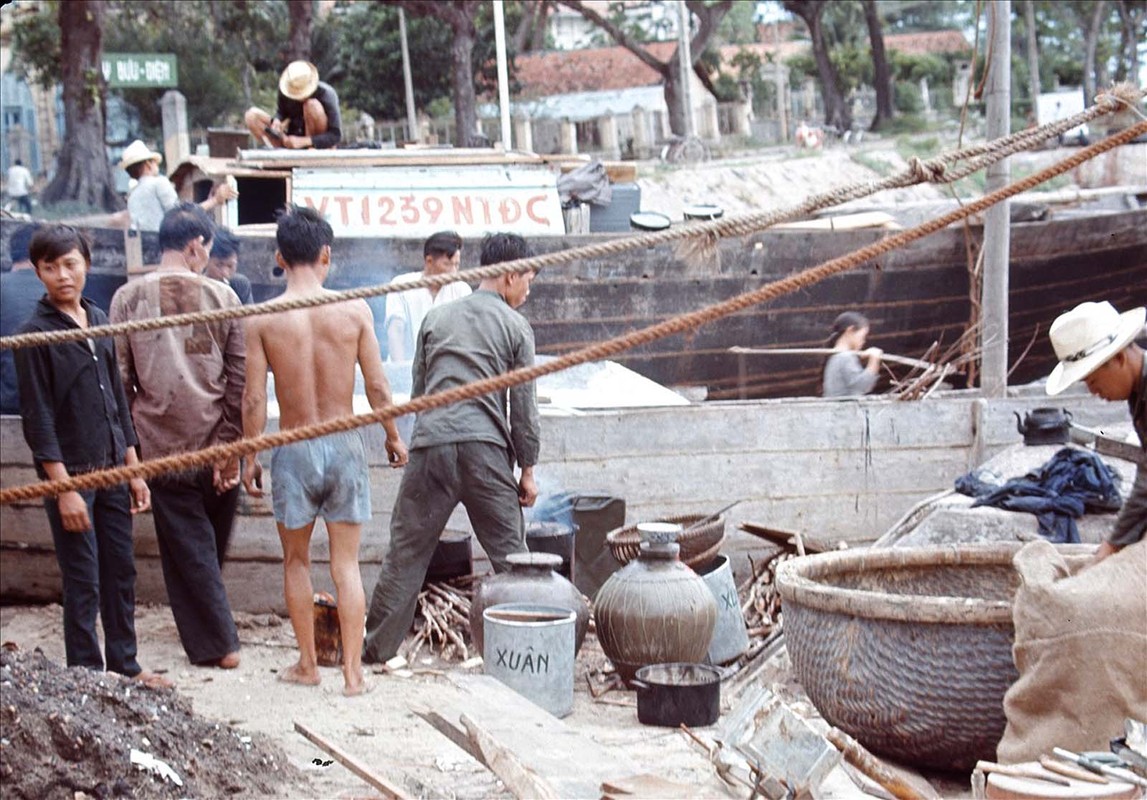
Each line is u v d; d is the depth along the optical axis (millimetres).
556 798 4227
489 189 13078
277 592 8055
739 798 4324
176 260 6969
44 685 4680
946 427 8672
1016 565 5133
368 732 5805
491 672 6301
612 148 49781
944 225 3992
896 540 7562
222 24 43812
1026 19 54812
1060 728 4914
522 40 45094
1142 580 4934
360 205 12664
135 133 43562
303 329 6496
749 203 37375
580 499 8180
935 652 5246
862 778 4602
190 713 5105
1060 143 39875
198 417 6852
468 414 6984
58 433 6285
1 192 37000
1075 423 8180
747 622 7664
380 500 8016
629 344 3777
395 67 43156
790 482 8531
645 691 6086
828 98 56875
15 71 44812
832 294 14281
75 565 6309
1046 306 15828
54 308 6258
